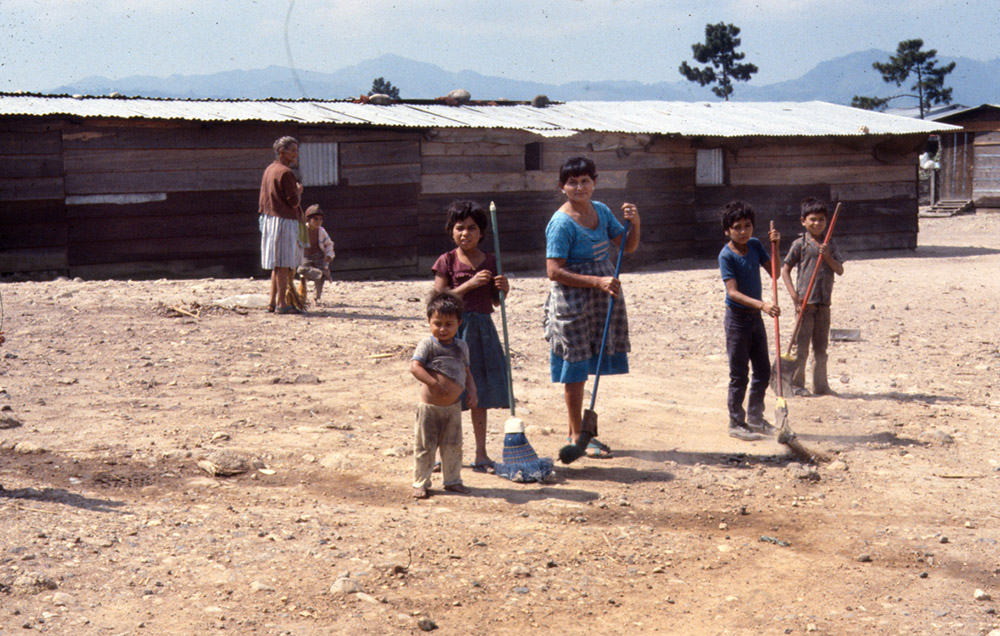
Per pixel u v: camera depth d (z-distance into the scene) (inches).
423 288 602.2
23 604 150.9
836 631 155.9
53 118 671.8
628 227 258.8
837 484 235.5
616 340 251.3
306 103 845.8
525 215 836.6
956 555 190.5
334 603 158.6
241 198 733.9
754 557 188.2
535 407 308.7
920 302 568.7
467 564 178.1
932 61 3061.0
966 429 286.5
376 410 295.9
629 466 247.1
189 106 763.4
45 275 680.4
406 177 788.6
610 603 164.7
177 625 147.7
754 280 275.1
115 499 205.3
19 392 297.3
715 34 3159.5
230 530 189.5
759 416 279.3
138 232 704.4
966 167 1670.8
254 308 469.1
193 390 312.7
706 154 927.0
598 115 953.5
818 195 962.7
